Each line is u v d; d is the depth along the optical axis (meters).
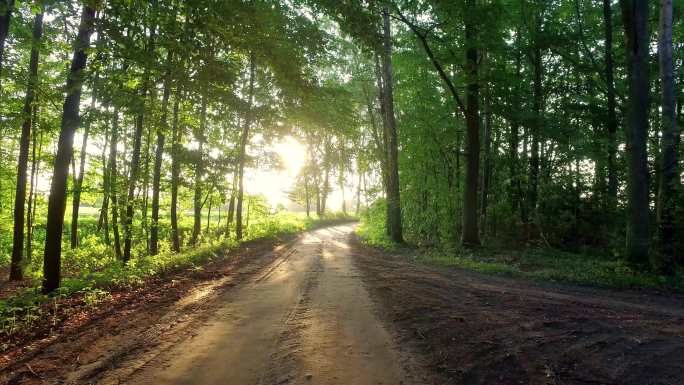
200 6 7.55
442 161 22.23
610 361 4.45
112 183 13.99
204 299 7.93
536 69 19.02
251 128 21.34
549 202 16.48
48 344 5.33
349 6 9.55
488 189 19.98
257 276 10.77
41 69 14.64
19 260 13.30
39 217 20.61
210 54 9.14
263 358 4.81
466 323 5.91
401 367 4.52
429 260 13.35
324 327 5.99
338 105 18.30
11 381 4.23
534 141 18.33
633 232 9.98
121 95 8.53
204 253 14.59
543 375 4.19
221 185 18.23
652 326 5.63
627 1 10.27
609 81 15.91
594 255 14.24
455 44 15.70
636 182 9.98
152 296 8.18
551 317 6.13
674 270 9.43
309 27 12.25
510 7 17.73
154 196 14.77
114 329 5.96
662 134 10.59
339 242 23.16
